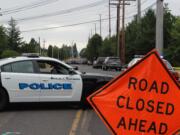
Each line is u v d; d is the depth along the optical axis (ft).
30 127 36.42
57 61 46.47
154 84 22.50
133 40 218.38
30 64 45.68
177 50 181.06
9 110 46.09
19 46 351.25
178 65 181.06
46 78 45.68
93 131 34.78
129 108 22.65
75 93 46.47
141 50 195.52
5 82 44.47
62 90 46.11
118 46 226.99
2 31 256.93
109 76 47.67
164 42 195.21
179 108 22.30
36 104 49.98
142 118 22.56
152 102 22.50
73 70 46.62
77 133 33.96
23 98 45.14
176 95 22.34
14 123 38.34
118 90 22.79
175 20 197.77
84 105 47.57
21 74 45.03
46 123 38.45
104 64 178.19
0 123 38.34
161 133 22.45
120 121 22.71
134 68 22.68
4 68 44.91
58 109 47.14
